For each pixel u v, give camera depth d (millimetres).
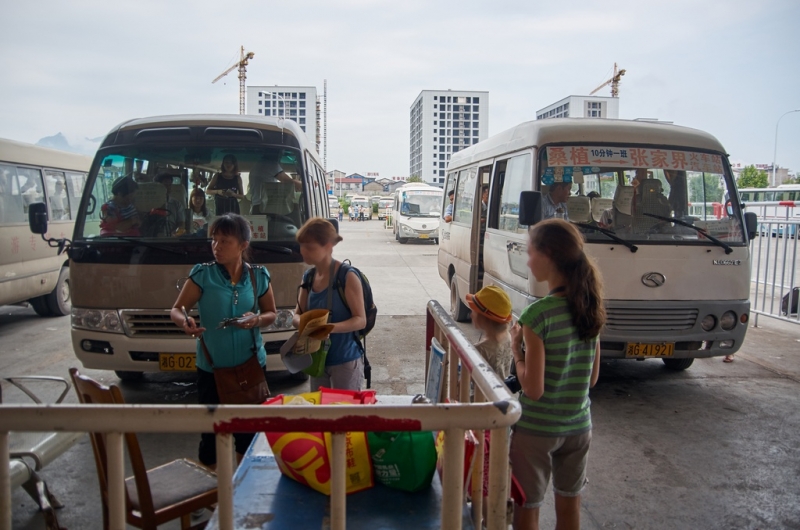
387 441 2391
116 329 5098
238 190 5488
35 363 6863
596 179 5945
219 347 3535
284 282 5207
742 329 5781
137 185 5410
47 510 3131
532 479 2645
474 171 8797
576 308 2566
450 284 10141
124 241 5102
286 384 5965
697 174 6047
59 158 9672
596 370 2830
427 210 25156
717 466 4355
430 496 2393
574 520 2768
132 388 5910
